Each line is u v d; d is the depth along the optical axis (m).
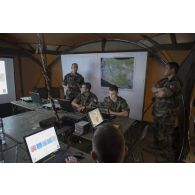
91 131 2.10
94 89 4.65
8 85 4.46
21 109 4.30
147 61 3.72
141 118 4.00
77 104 3.25
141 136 2.33
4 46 4.21
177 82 2.62
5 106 4.23
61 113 2.78
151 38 3.51
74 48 4.79
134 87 4.00
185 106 2.32
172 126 2.71
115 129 0.85
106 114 2.47
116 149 0.79
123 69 4.08
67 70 5.06
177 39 3.22
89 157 1.53
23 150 1.66
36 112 2.88
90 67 4.61
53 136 1.59
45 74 2.94
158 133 2.89
